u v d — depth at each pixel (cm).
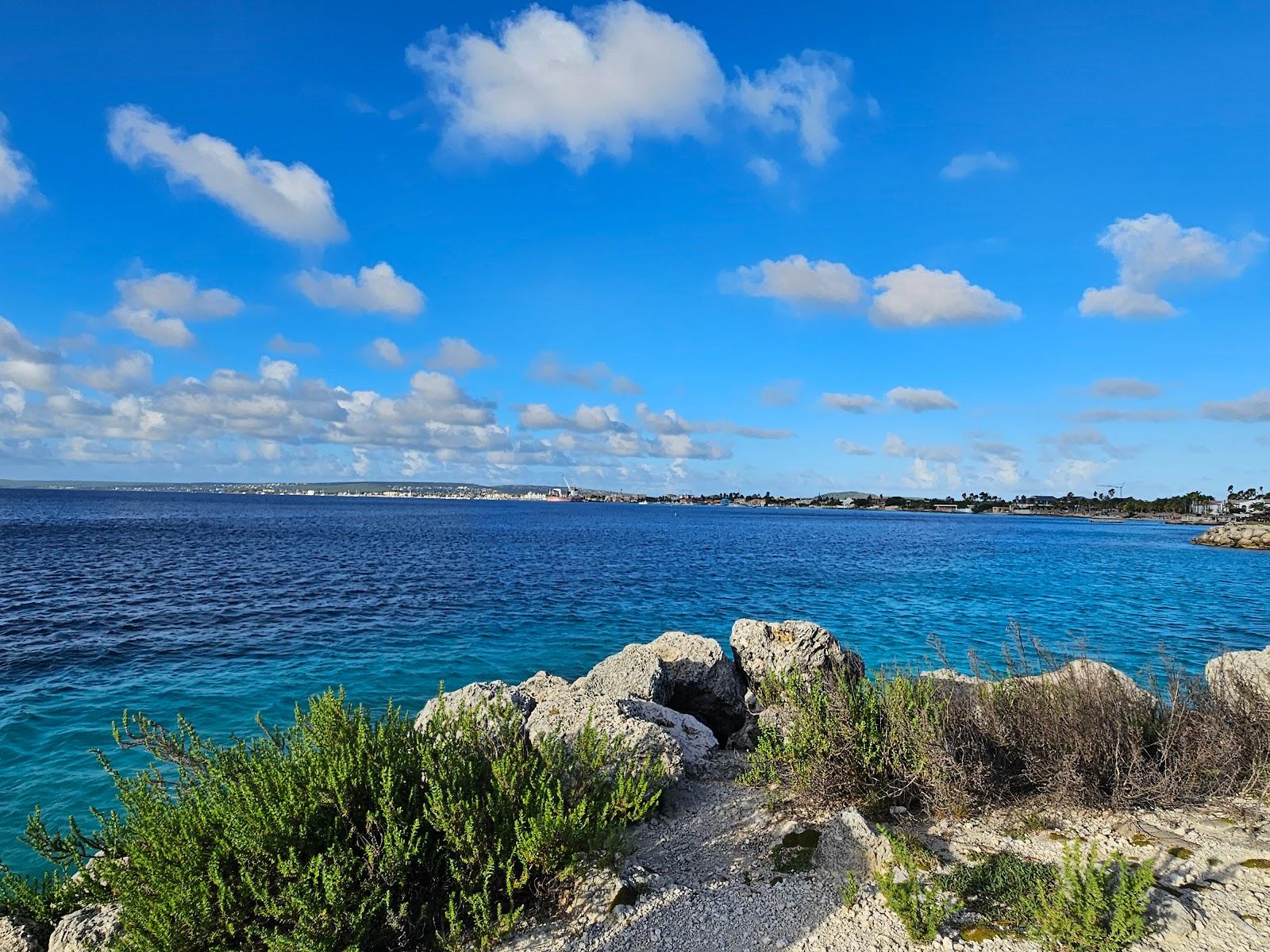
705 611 2791
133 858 526
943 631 2402
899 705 713
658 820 689
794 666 973
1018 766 718
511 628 2356
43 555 4284
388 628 2302
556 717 815
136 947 463
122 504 16900
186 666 1795
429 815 548
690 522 13812
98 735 1323
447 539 6806
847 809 613
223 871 505
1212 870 542
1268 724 740
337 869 474
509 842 555
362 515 13975
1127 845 589
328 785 554
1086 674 796
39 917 614
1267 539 8006
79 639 2062
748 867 581
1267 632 2422
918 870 544
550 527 10169
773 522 15075
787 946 468
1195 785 667
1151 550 7431
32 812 1026
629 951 471
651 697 1076
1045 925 452
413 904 535
